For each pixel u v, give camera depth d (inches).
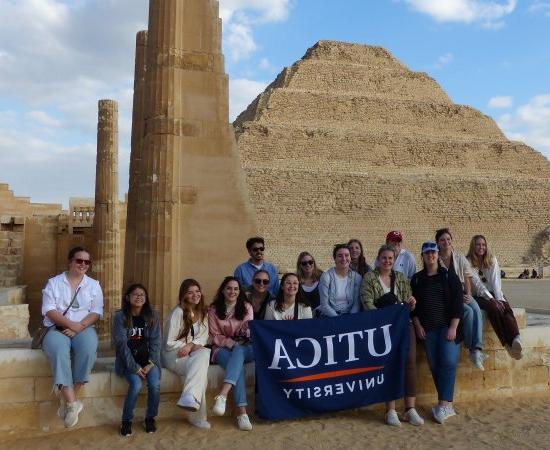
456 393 477.4
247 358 426.0
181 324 412.8
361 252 506.9
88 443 377.4
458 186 4077.3
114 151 1066.1
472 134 4862.2
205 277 488.4
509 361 493.4
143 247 481.7
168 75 485.4
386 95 4886.8
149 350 397.4
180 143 486.0
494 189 4131.4
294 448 377.4
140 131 634.2
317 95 4532.5
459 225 4062.5
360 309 451.8
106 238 1044.5
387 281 447.8
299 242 3742.6
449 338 431.5
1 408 382.9
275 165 4033.0
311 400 422.0
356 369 429.1
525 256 4015.8
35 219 1306.6
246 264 481.4
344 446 382.3
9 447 372.2
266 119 4377.5
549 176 4650.6
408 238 3941.9
